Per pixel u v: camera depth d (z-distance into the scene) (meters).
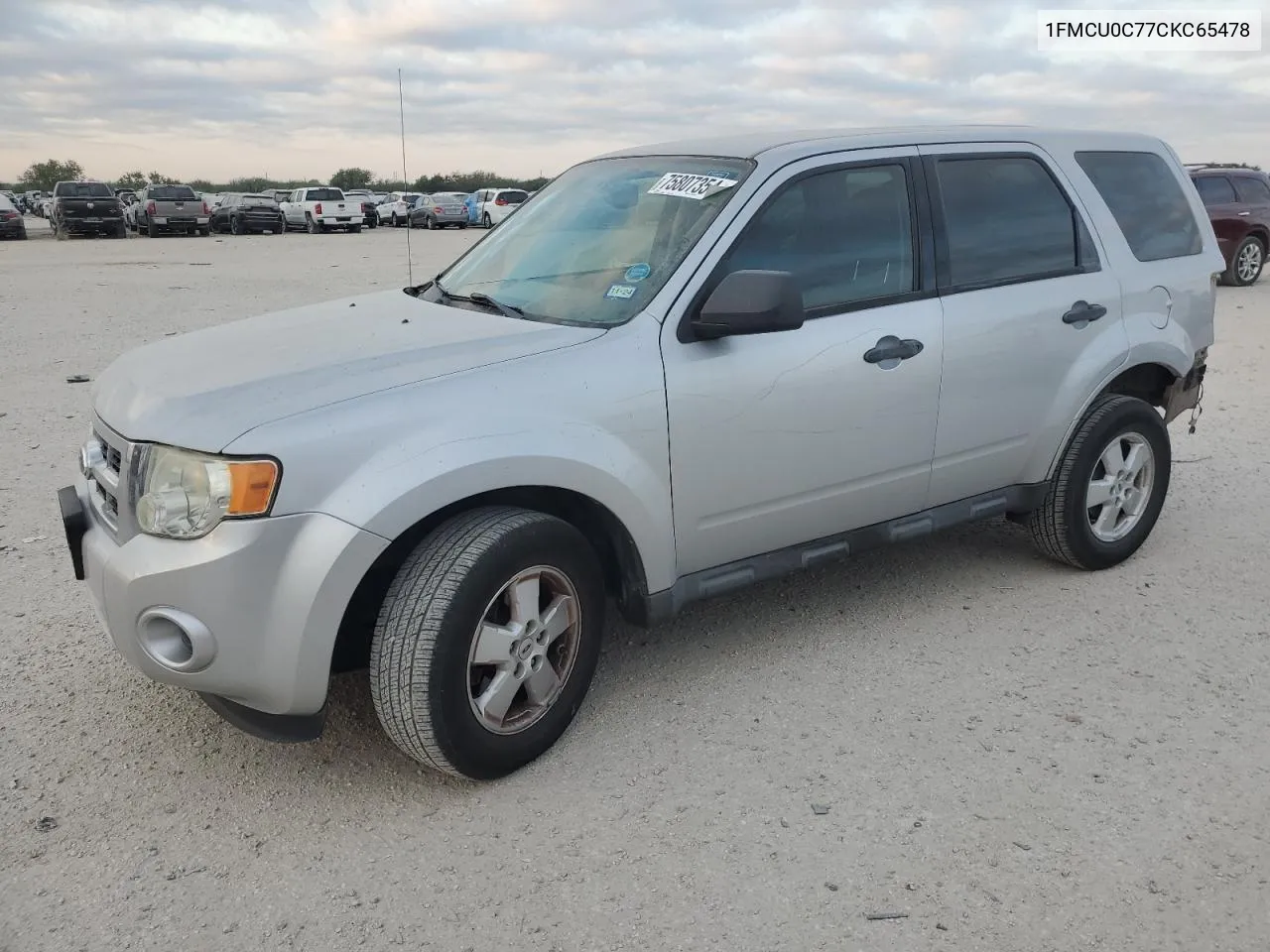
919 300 3.89
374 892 2.67
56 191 35.31
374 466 2.79
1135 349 4.52
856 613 4.31
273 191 44.62
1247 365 9.82
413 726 2.91
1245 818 2.93
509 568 2.99
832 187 3.73
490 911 2.60
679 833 2.89
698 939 2.50
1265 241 17.06
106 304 14.32
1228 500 5.76
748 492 3.54
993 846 2.82
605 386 3.16
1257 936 2.49
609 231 3.74
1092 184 4.56
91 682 3.74
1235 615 4.27
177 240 33.78
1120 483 4.64
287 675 2.77
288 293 15.88
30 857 2.80
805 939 2.49
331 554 2.72
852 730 3.41
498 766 3.10
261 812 3.01
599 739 3.38
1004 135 4.33
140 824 2.95
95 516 3.20
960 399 4.00
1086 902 2.60
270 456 2.69
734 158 3.73
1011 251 4.21
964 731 3.39
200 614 2.70
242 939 2.51
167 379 3.11
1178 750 3.27
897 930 2.51
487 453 2.90
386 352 3.17
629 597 3.42
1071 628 4.15
